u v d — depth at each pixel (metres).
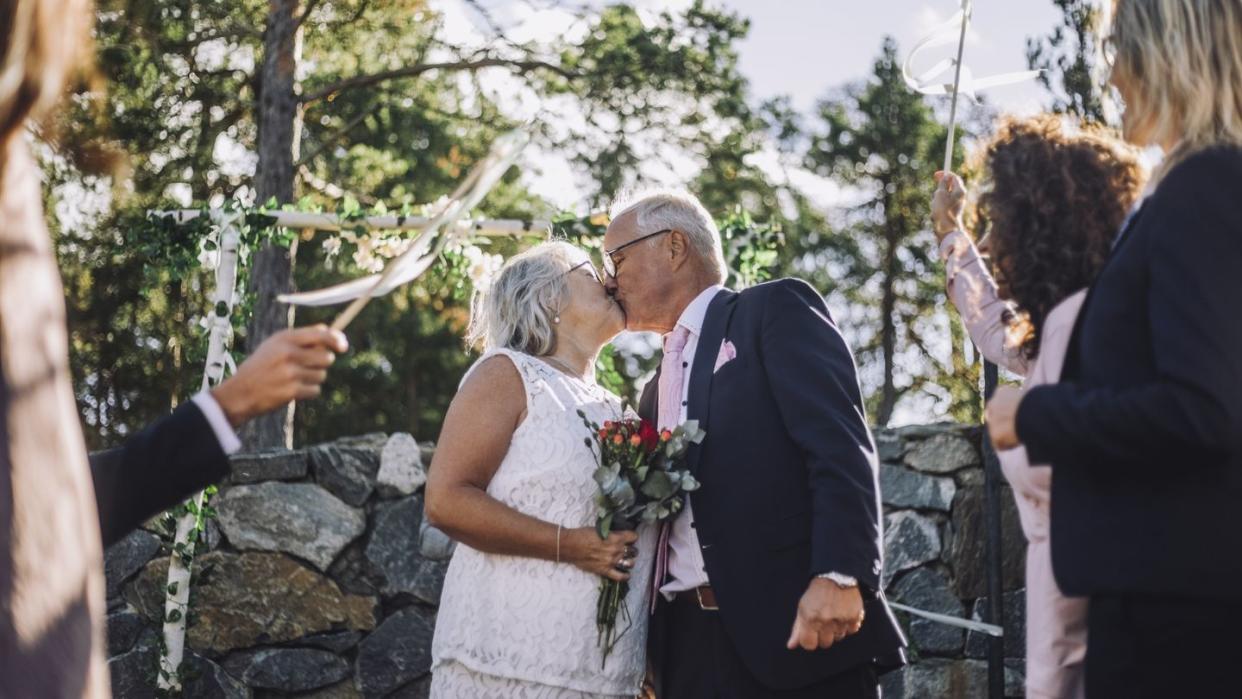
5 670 1.11
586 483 3.01
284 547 5.20
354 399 19.75
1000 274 2.16
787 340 2.97
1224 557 1.69
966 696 5.11
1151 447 1.69
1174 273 1.72
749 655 2.84
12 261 1.18
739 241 5.80
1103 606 1.78
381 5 9.53
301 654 5.14
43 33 1.18
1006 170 2.15
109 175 1.41
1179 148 1.89
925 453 5.30
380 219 5.54
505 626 2.95
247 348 9.03
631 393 17.97
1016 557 5.18
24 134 1.23
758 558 2.88
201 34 9.48
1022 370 2.43
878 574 2.73
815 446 2.79
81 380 14.02
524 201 15.28
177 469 1.53
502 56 9.76
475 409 3.02
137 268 12.43
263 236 5.46
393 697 5.14
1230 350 1.66
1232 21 1.87
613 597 2.96
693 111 10.38
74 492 1.19
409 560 5.23
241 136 10.99
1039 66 6.14
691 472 2.99
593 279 3.32
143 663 5.17
